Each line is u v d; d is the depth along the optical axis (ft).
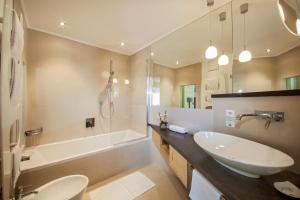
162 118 7.54
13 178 3.06
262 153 3.04
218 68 5.02
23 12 5.28
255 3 4.14
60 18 5.85
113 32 7.08
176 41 6.71
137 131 9.73
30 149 6.42
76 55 8.05
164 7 5.10
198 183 3.08
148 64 8.72
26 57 6.37
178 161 4.25
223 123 4.68
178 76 6.64
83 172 5.97
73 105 7.97
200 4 4.93
